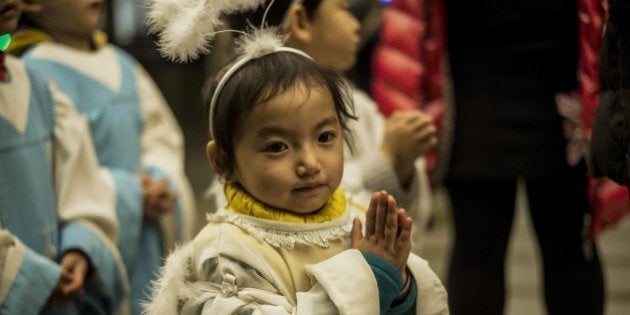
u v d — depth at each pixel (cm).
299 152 201
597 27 308
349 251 201
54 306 283
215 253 204
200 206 592
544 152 335
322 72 208
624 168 219
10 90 278
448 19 346
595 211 329
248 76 204
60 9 329
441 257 575
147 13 217
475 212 346
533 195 342
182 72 737
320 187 203
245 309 196
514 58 336
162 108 373
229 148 208
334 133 206
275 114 200
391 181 295
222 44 317
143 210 335
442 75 349
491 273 342
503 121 338
